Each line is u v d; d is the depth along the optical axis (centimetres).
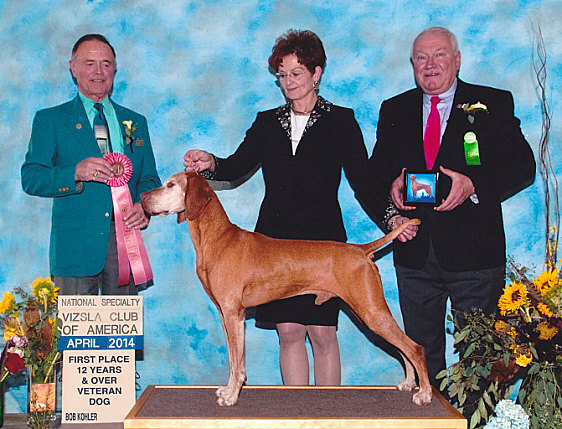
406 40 314
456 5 312
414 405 221
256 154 278
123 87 315
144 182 286
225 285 216
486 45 313
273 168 268
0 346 295
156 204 218
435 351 282
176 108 318
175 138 318
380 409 216
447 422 204
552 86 312
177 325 322
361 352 322
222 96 317
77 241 266
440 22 313
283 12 314
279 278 217
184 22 315
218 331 322
